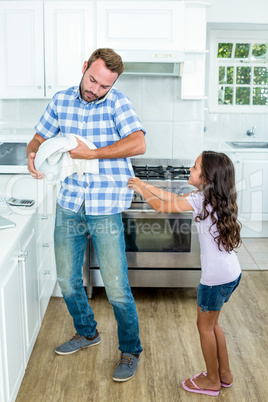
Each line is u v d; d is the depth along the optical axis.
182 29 3.03
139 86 3.44
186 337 2.59
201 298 1.99
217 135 4.63
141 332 2.63
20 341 1.92
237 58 4.55
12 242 1.75
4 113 3.43
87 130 2.04
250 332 2.65
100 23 3.02
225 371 2.12
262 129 4.64
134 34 3.04
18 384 1.88
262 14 4.29
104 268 2.15
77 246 2.21
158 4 3.00
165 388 2.14
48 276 2.70
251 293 3.18
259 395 2.09
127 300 2.18
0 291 1.60
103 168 2.05
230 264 1.95
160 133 3.51
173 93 3.45
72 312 2.36
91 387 2.15
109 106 2.00
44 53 3.07
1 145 3.07
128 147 1.96
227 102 4.63
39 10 3.01
